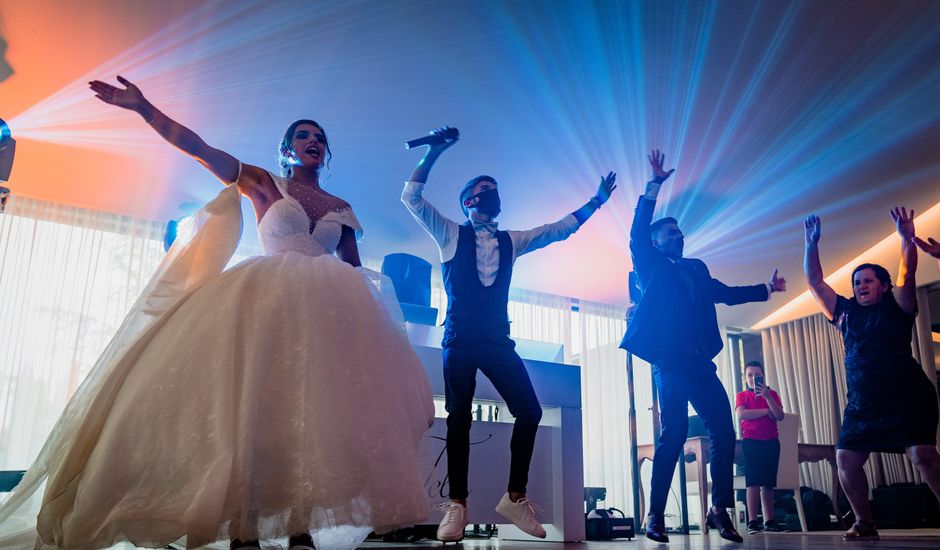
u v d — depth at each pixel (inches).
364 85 195.8
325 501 57.7
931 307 319.9
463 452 108.0
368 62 187.2
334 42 179.6
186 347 63.1
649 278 134.0
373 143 222.8
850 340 153.1
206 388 60.5
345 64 187.5
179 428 58.8
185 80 190.7
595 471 340.8
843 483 150.6
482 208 122.5
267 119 207.3
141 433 59.0
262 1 165.9
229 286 68.4
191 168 239.9
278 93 197.3
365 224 273.0
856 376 150.5
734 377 392.2
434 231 118.0
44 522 59.8
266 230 79.7
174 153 231.5
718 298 140.5
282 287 69.4
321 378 63.9
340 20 172.6
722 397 128.3
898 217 151.9
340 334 68.2
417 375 78.5
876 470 318.3
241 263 72.3
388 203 259.3
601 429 346.0
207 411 59.4
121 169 241.9
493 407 158.1
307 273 72.2
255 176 81.5
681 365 126.5
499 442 133.0
